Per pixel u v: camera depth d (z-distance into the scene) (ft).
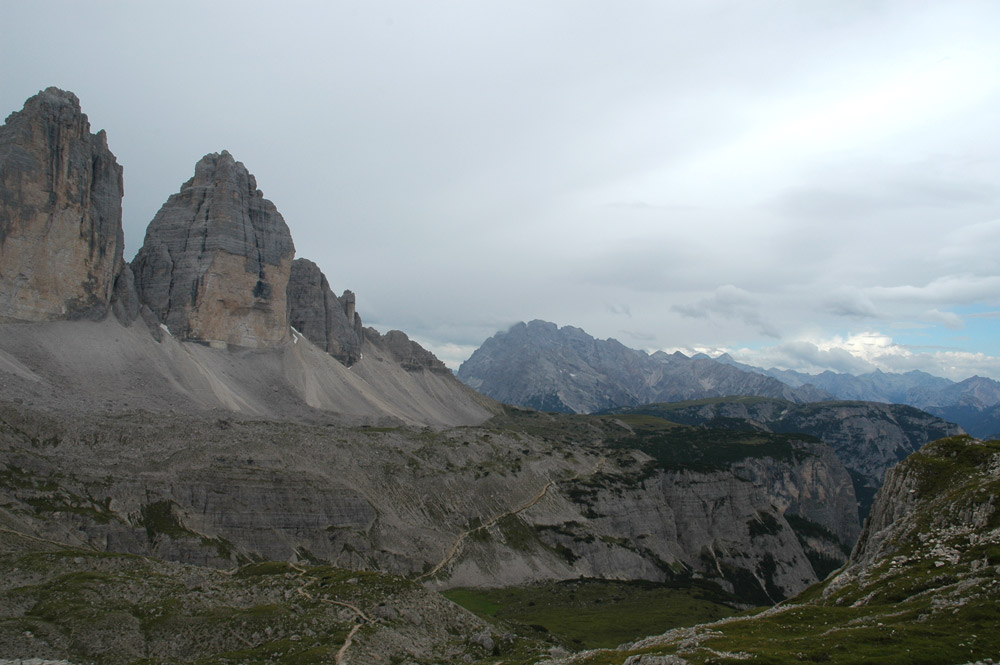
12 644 356.79
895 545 370.94
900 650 227.61
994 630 238.48
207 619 398.42
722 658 238.68
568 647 564.30
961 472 400.67
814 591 421.18
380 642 391.65
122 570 474.49
